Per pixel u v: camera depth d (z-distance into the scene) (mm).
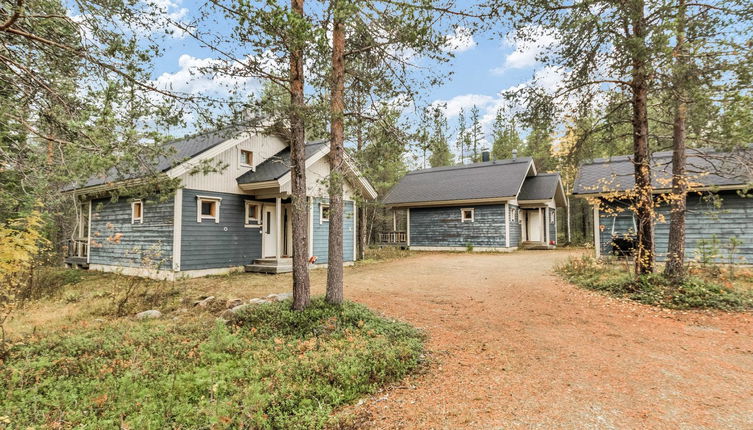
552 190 22797
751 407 3498
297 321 6000
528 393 3895
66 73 4973
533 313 7133
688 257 12219
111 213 13844
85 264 14578
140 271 12414
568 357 4914
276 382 3992
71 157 4500
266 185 12656
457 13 5867
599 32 7160
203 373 4148
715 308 6992
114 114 4449
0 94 4871
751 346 5203
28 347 4895
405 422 3379
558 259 15180
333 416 3461
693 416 3361
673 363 4645
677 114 7770
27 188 4832
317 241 14344
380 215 27281
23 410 3326
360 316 6375
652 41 6340
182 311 7242
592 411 3486
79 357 4656
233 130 5984
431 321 6703
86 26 4703
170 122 5016
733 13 6355
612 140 9227
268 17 4562
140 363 4449
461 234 21328
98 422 3141
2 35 4547
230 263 12984
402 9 5473
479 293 8961
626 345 5355
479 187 21359
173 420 3256
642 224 8594
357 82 7023
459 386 4117
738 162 7707
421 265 14555
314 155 13594
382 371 4324
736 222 11672
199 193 12156
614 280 8984
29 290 8469
